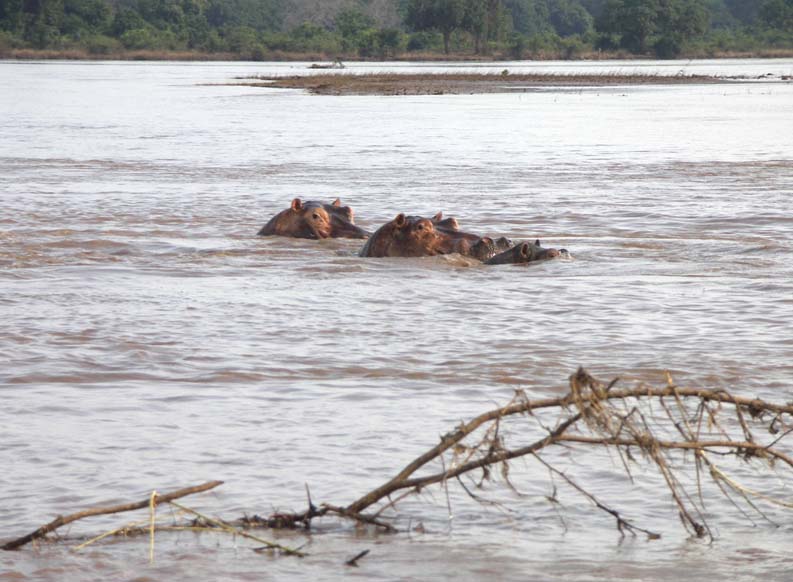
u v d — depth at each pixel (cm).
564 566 1333
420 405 1961
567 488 1580
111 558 1365
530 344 2425
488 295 2997
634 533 1434
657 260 3581
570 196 5394
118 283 3181
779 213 4706
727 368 2192
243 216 4678
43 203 5075
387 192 5603
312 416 1903
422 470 1636
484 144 9056
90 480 1609
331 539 1421
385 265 3494
